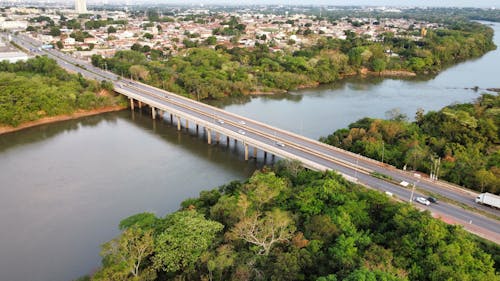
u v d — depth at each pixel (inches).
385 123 5221.5
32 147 5757.9
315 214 3038.9
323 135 6245.1
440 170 4057.6
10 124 6397.6
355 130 5147.6
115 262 2362.2
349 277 1978.3
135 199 4207.7
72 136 6299.2
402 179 4003.4
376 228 2989.7
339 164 4416.8
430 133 5083.7
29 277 3024.1
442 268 2282.2
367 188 3639.3
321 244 2603.3
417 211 2952.8
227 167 5152.6
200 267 2458.2
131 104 7751.0
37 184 4517.7
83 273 3078.2
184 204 3511.3
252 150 5836.6
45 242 3440.0
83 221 3764.8
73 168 4992.6
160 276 2516.0
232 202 3189.0
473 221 3164.4
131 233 2529.5
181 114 6407.5
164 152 5649.6
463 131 4879.4
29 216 3838.6
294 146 5024.6
